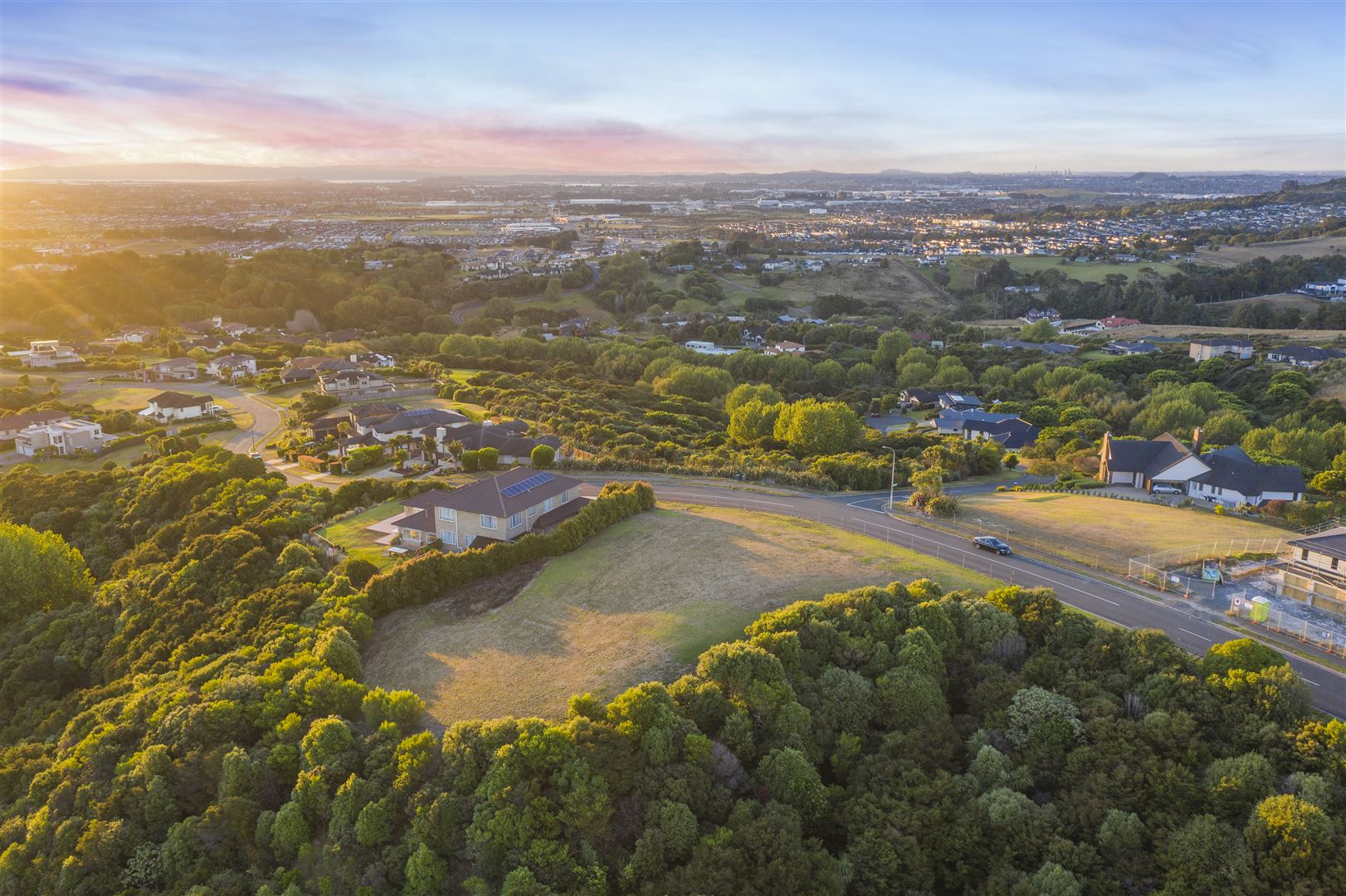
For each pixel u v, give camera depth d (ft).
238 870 136.67
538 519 243.40
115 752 158.51
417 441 378.94
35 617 246.06
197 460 335.06
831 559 205.98
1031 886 116.78
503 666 170.19
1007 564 211.61
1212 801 120.57
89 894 136.05
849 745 138.41
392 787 134.10
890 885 121.70
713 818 128.36
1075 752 131.75
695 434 439.63
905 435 443.32
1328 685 147.84
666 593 190.70
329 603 197.77
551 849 122.01
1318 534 203.10
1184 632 169.27
